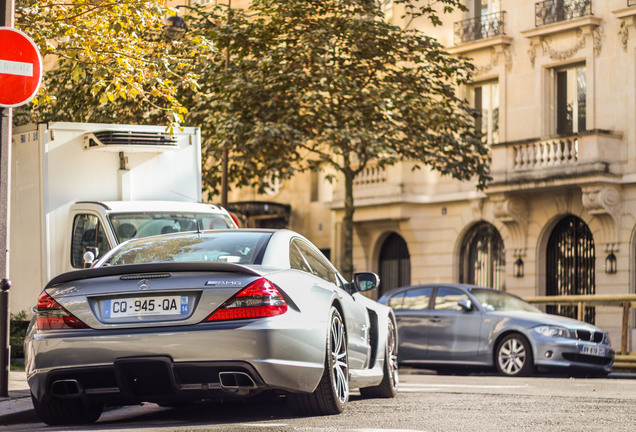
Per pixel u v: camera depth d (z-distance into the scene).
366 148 26.81
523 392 13.76
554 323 21.03
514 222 36.00
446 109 29.08
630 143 32.97
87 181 15.77
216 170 28.42
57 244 15.38
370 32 26.72
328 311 9.25
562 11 34.81
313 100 26.33
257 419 9.30
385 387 12.01
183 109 16.33
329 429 8.15
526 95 35.75
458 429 8.44
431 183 38.97
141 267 8.62
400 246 40.44
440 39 37.91
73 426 9.34
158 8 16.52
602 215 33.44
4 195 11.09
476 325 21.62
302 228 44.78
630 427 8.78
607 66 33.62
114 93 16.12
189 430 8.08
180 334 8.35
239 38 27.22
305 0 26.55
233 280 8.53
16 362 16.42
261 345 8.36
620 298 24.81
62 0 17.55
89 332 8.56
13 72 11.10
